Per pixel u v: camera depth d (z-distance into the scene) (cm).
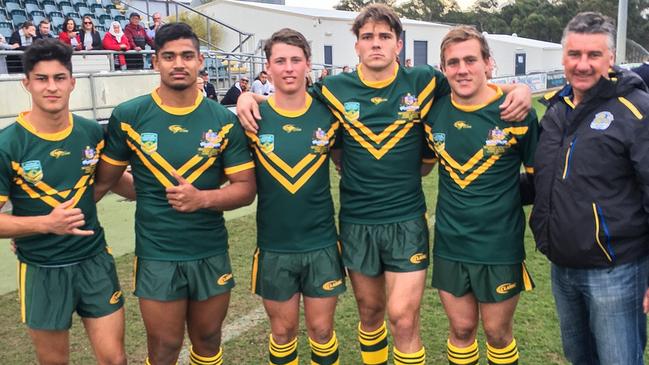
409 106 333
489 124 312
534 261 582
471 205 316
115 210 812
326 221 339
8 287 538
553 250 286
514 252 318
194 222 313
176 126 312
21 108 856
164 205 313
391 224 336
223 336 434
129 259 610
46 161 295
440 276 329
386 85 335
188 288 317
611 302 277
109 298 311
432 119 330
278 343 346
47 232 284
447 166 324
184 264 314
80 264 307
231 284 329
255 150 335
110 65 1180
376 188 335
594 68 265
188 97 312
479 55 304
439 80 339
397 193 335
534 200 308
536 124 311
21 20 1633
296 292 340
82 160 305
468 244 317
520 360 388
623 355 281
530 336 420
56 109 288
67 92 292
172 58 299
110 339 309
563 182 278
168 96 311
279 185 331
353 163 339
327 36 2975
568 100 282
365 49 327
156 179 312
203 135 314
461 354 333
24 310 302
